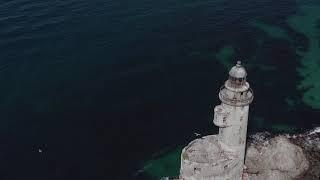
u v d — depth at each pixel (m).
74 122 92.44
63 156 84.50
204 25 126.31
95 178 80.81
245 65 112.69
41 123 91.88
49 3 132.25
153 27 123.62
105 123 92.44
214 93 101.94
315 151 86.12
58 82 102.88
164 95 100.56
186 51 115.69
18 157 83.75
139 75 106.12
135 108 96.56
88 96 99.19
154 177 81.81
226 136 71.12
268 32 126.00
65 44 115.19
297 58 116.19
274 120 95.25
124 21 125.38
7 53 110.88
